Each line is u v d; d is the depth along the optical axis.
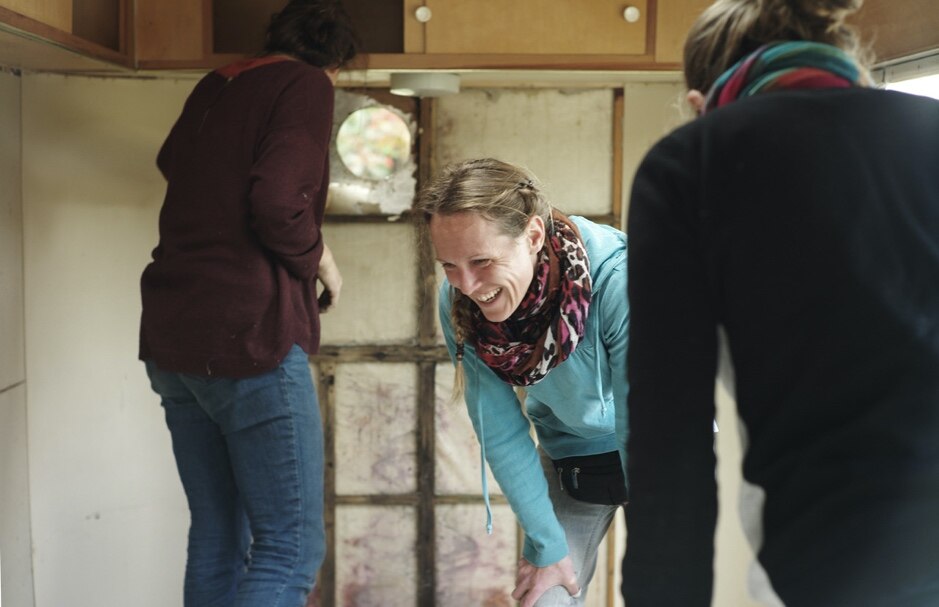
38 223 2.27
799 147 0.80
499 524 2.45
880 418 0.77
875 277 0.78
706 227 0.82
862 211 0.79
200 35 2.09
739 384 0.83
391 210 2.34
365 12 2.07
